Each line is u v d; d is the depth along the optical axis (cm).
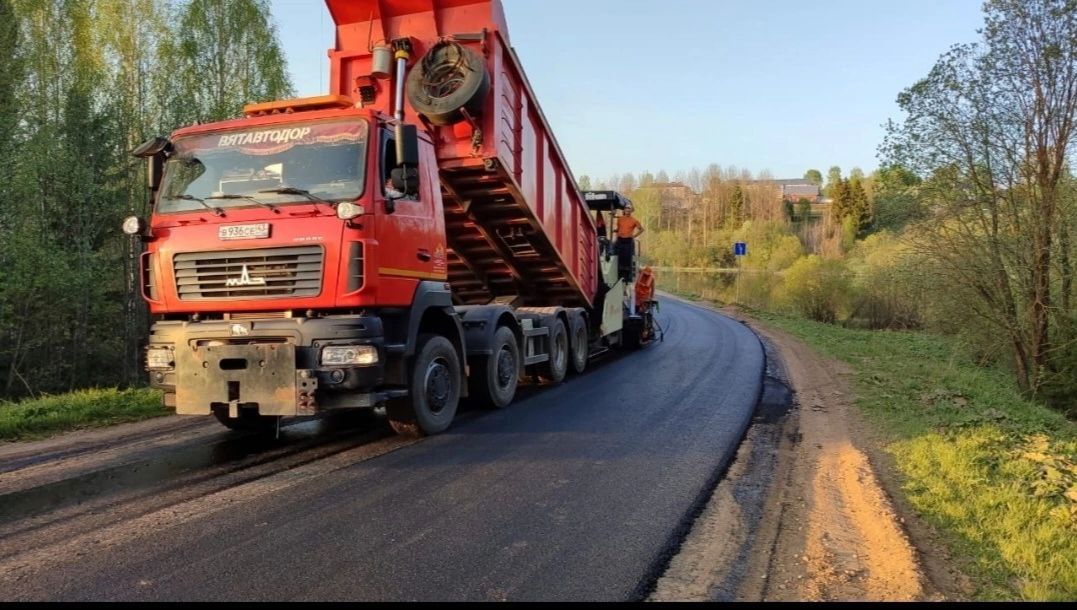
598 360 1405
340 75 906
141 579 356
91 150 2148
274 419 740
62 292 1916
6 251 1777
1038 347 1349
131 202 2272
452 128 855
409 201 677
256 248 605
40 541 409
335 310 605
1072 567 380
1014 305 1384
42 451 637
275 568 371
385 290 623
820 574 378
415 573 367
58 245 1950
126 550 395
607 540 421
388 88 877
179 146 664
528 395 983
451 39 823
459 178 892
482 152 847
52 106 2223
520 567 377
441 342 728
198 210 629
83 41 2325
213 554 389
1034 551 399
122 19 2408
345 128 634
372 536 420
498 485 530
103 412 797
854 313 2723
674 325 2216
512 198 941
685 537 430
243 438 694
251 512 464
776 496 519
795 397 971
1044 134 1276
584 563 385
